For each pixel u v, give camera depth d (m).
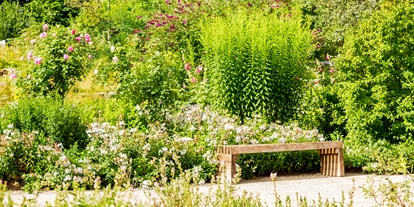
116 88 9.90
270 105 10.45
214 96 10.66
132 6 19.67
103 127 8.16
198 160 8.08
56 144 7.68
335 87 10.90
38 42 10.76
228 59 10.34
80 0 19.45
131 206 3.86
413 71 10.16
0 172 7.36
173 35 14.99
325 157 9.00
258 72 10.36
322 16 19.83
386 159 9.12
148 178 7.53
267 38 10.74
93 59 11.24
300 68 11.20
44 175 7.27
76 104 9.48
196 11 15.45
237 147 7.85
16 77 10.39
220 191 4.64
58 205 3.45
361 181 8.24
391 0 11.09
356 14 19.27
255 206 4.48
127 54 10.42
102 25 17.28
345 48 10.80
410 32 10.23
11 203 3.20
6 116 8.27
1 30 17.45
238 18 11.61
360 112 10.23
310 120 10.95
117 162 7.44
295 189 7.48
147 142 8.09
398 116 9.99
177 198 4.41
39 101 8.45
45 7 18.78
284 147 8.24
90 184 7.20
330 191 7.34
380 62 10.24
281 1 16.56
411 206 5.25
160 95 9.71
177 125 9.46
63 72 10.09
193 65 13.30
